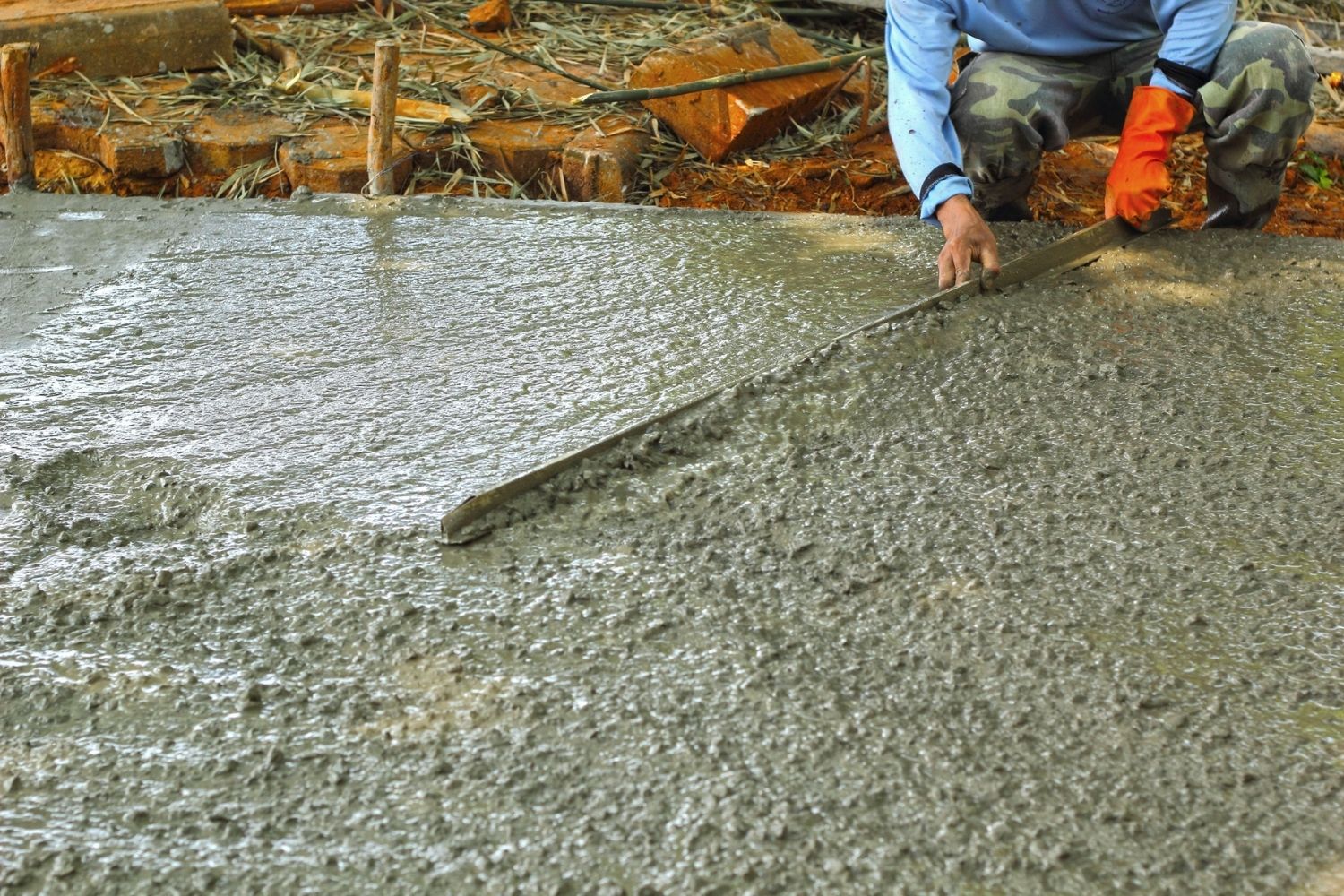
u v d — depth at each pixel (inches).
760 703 70.9
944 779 65.7
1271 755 67.4
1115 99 140.3
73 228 146.7
